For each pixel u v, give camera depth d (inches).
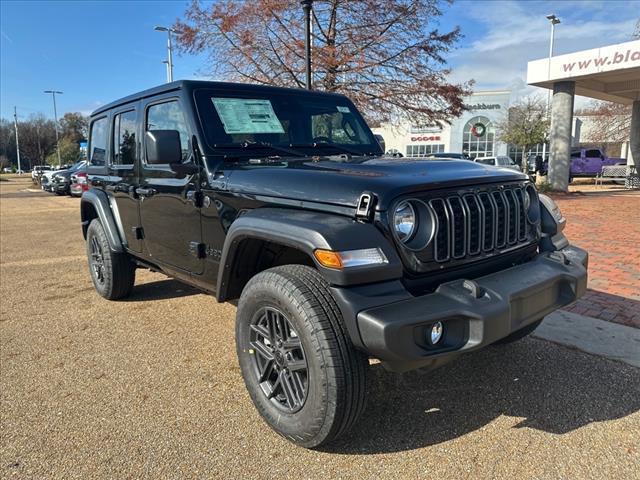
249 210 115.0
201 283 140.8
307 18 398.3
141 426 113.0
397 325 85.6
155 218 156.9
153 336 167.5
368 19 541.6
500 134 1697.8
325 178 104.2
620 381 130.0
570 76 677.3
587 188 841.5
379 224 93.9
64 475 96.3
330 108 164.2
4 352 155.6
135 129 165.8
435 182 100.0
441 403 121.2
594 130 1550.2
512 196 116.0
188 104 136.4
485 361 142.6
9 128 3595.0
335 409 93.4
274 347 106.4
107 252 193.5
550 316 176.2
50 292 225.3
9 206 709.9
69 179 892.0
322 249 90.7
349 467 97.7
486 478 93.9
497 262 114.0
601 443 103.9
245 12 526.6
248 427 112.3
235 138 137.3
